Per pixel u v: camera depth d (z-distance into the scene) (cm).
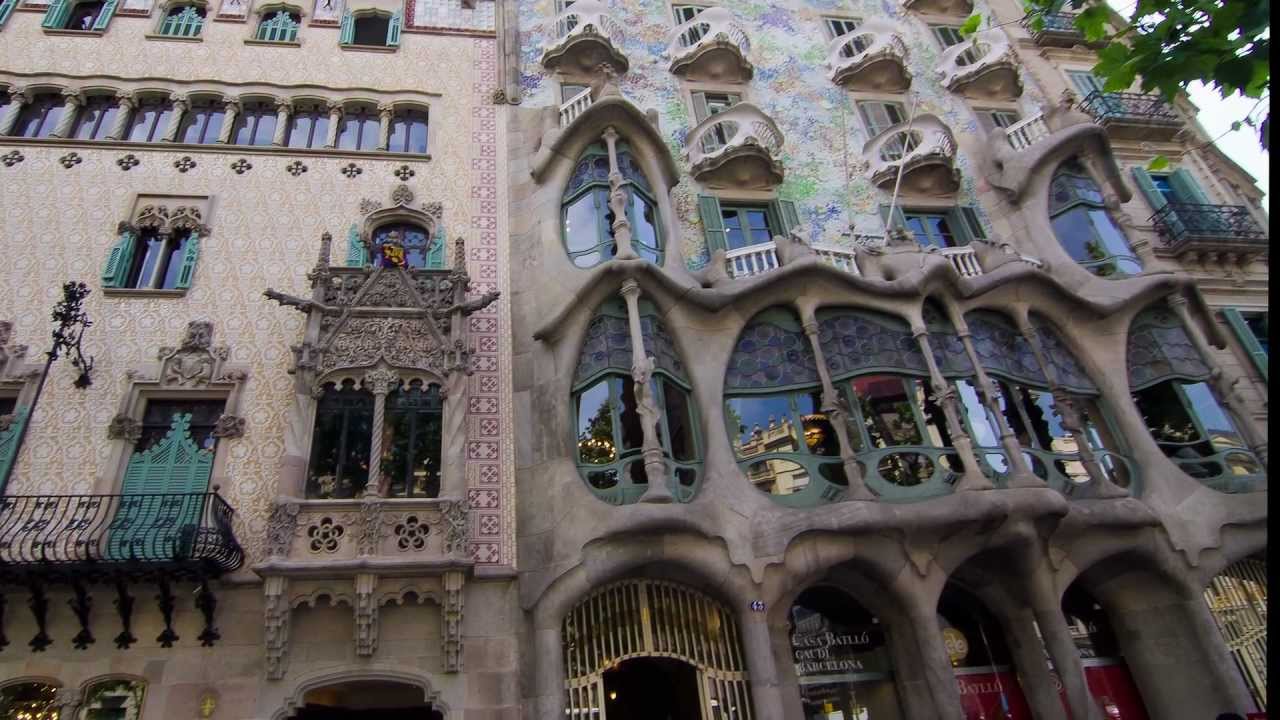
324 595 1066
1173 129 1995
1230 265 1788
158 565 983
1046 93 2086
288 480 1107
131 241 1381
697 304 1325
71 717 968
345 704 1211
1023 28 2211
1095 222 1634
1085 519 1216
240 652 1029
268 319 1324
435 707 1033
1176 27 637
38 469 1127
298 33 1755
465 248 1473
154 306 1306
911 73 2019
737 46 1906
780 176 1709
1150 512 1251
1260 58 586
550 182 1518
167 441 1191
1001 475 1229
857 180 1786
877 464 1218
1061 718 1165
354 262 1416
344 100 1650
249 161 1516
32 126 1518
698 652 1137
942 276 1383
